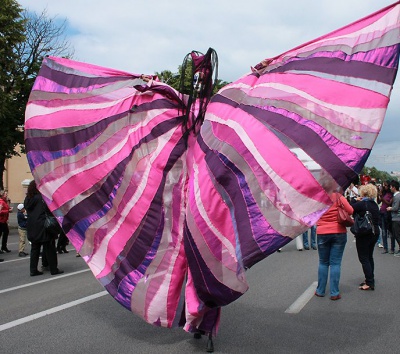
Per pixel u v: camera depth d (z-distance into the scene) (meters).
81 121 4.79
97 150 4.62
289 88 3.80
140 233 4.23
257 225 3.53
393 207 10.31
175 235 4.14
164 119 4.40
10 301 6.14
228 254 3.69
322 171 3.42
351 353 4.09
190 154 4.28
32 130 5.00
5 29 17.28
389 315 5.32
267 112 3.80
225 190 3.77
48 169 4.80
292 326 4.88
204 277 3.75
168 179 4.23
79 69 5.09
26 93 19.66
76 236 4.56
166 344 4.30
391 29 3.50
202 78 4.32
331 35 3.83
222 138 3.94
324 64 3.73
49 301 6.07
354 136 3.40
